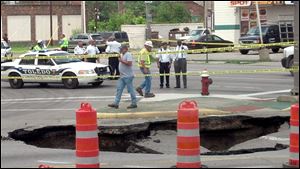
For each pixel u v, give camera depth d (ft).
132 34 315.99
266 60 185.47
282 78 131.44
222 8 284.20
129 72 82.28
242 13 280.72
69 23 424.05
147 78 97.45
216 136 73.10
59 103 98.22
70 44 252.62
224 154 57.98
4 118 80.53
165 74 108.17
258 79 130.62
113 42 129.70
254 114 74.69
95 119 44.65
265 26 230.27
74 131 71.05
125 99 97.86
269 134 68.90
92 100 100.53
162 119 74.08
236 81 127.24
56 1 456.86
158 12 440.04
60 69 121.39
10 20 415.44
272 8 273.95
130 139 69.62
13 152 57.88
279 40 228.84
